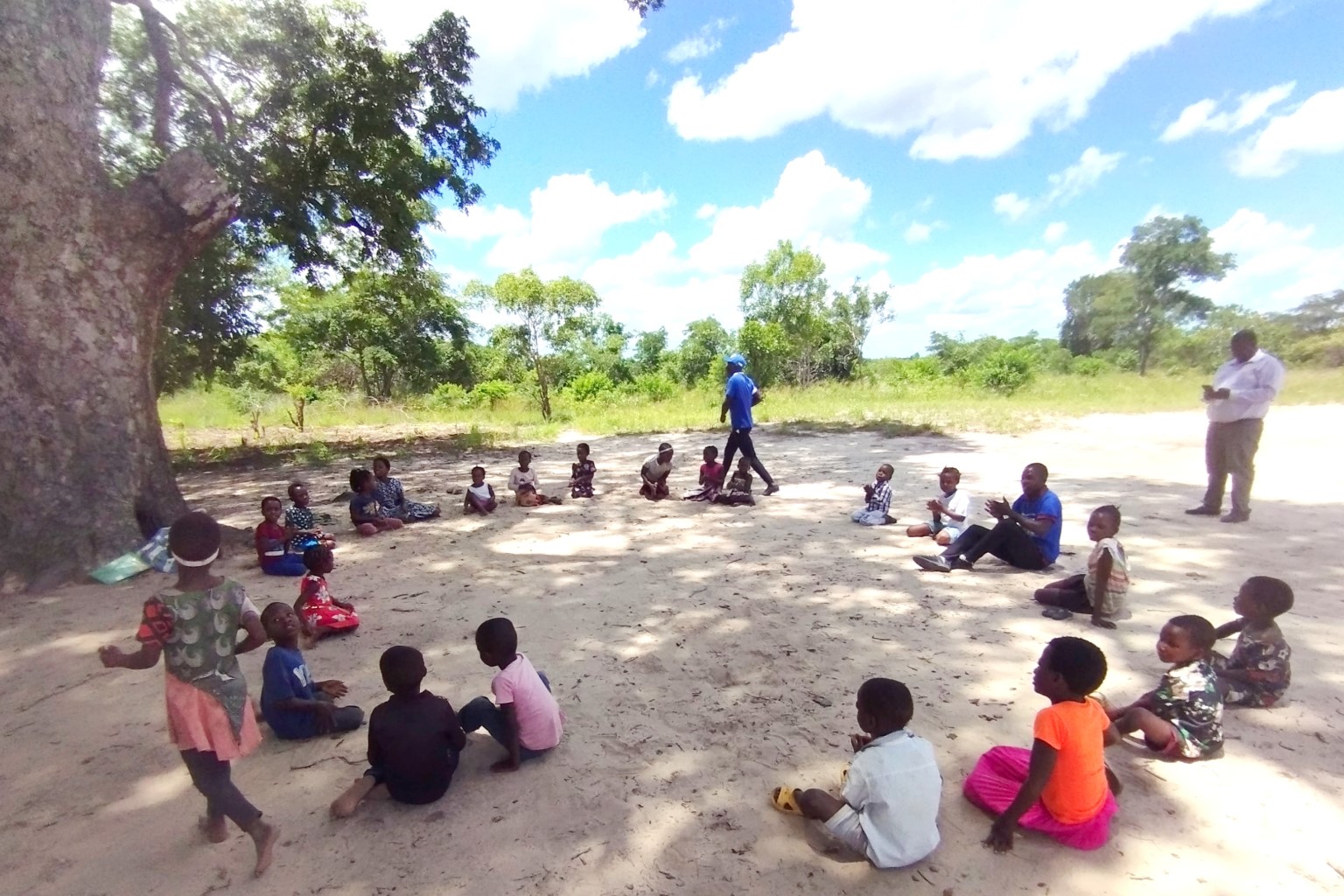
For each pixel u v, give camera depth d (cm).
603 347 4222
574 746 378
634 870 289
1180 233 3544
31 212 661
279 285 2508
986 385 2608
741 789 339
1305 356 2734
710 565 687
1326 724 382
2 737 399
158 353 1641
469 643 511
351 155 1369
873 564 675
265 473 1356
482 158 1467
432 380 3347
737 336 2873
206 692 283
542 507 977
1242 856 290
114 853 304
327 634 525
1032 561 638
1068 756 289
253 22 1250
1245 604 395
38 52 658
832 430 1723
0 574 627
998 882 279
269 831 291
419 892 279
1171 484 987
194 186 720
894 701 296
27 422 659
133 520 709
